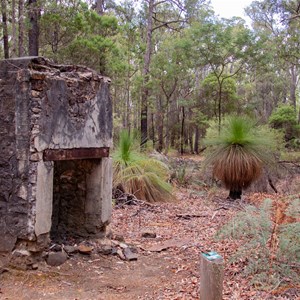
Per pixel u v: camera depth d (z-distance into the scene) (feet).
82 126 16.52
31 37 44.06
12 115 14.67
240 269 15.30
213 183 40.55
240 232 15.28
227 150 33.63
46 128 14.84
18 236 14.67
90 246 17.30
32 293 13.30
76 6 47.06
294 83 124.57
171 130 93.66
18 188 14.65
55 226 18.56
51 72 15.43
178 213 28.04
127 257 17.22
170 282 14.78
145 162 34.24
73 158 16.14
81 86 16.47
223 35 62.08
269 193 36.99
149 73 77.61
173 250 18.99
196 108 88.58
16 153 14.62
